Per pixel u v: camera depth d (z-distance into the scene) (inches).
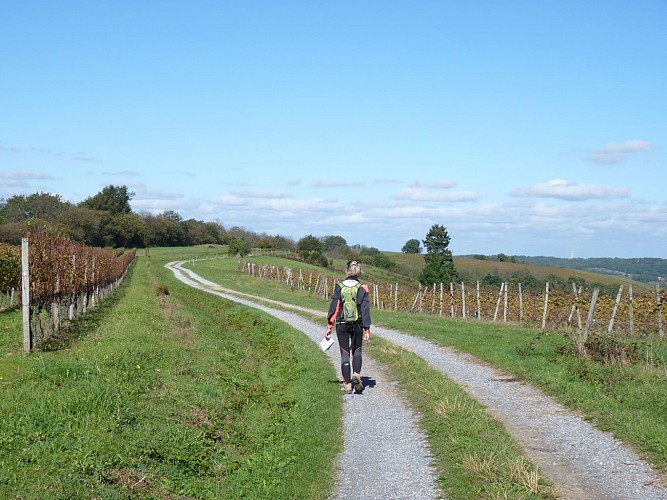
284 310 1338.6
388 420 397.7
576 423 371.9
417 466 305.4
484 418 375.6
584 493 260.5
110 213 4958.2
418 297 1368.1
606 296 887.7
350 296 476.7
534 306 1032.8
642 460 301.7
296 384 529.3
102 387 378.3
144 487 264.1
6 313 815.1
